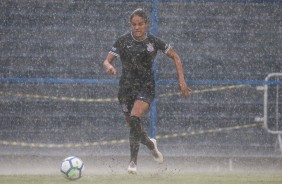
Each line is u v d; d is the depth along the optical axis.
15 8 38.81
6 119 38.62
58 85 39.00
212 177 24.58
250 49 39.41
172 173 28.72
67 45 39.03
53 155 37.72
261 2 39.22
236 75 39.31
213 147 38.69
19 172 32.03
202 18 39.06
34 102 38.81
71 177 22.64
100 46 39.03
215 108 39.03
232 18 39.25
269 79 39.44
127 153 38.28
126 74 26.94
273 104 39.31
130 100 27.14
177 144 38.41
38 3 38.84
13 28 38.84
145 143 27.25
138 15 26.25
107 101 38.88
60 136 38.69
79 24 38.94
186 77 39.03
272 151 38.91
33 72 39.00
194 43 39.09
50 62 39.00
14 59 38.91
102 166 36.38
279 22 39.41
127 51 26.72
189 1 38.91
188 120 38.81
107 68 26.16
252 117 39.19
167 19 38.97
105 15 38.91
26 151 38.03
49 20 38.94
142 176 24.92
